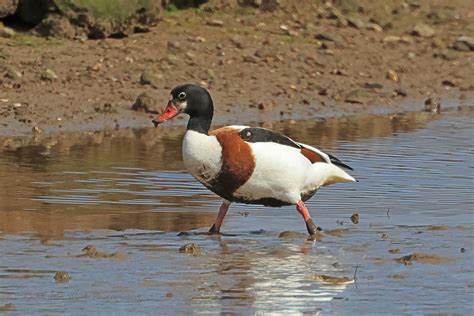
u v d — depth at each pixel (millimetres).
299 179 12469
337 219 13172
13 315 9359
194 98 12391
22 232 12195
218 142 12188
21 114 18531
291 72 22297
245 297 9992
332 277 10688
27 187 14305
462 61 24656
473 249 11844
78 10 21844
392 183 15094
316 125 19547
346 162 16359
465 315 9586
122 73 20750
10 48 21031
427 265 11180
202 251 11617
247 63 22312
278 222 13062
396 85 22859
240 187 12289
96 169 15469
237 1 25062
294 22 24984
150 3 22688
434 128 19531
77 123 18562
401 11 27062
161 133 18453
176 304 9766
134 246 11758
